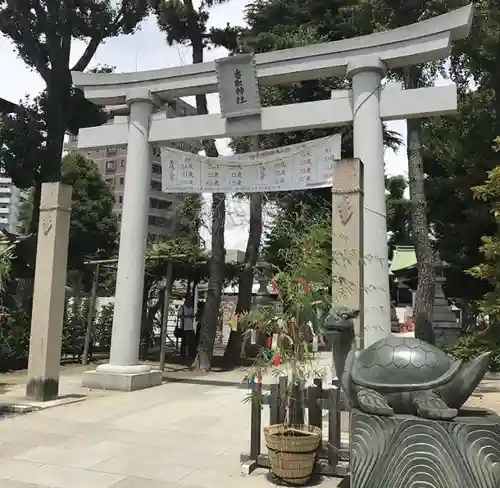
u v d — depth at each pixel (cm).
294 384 493
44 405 776
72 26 1518
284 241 746
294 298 488
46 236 829
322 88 1542
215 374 1245
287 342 491
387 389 402
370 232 812
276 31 1603
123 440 611
